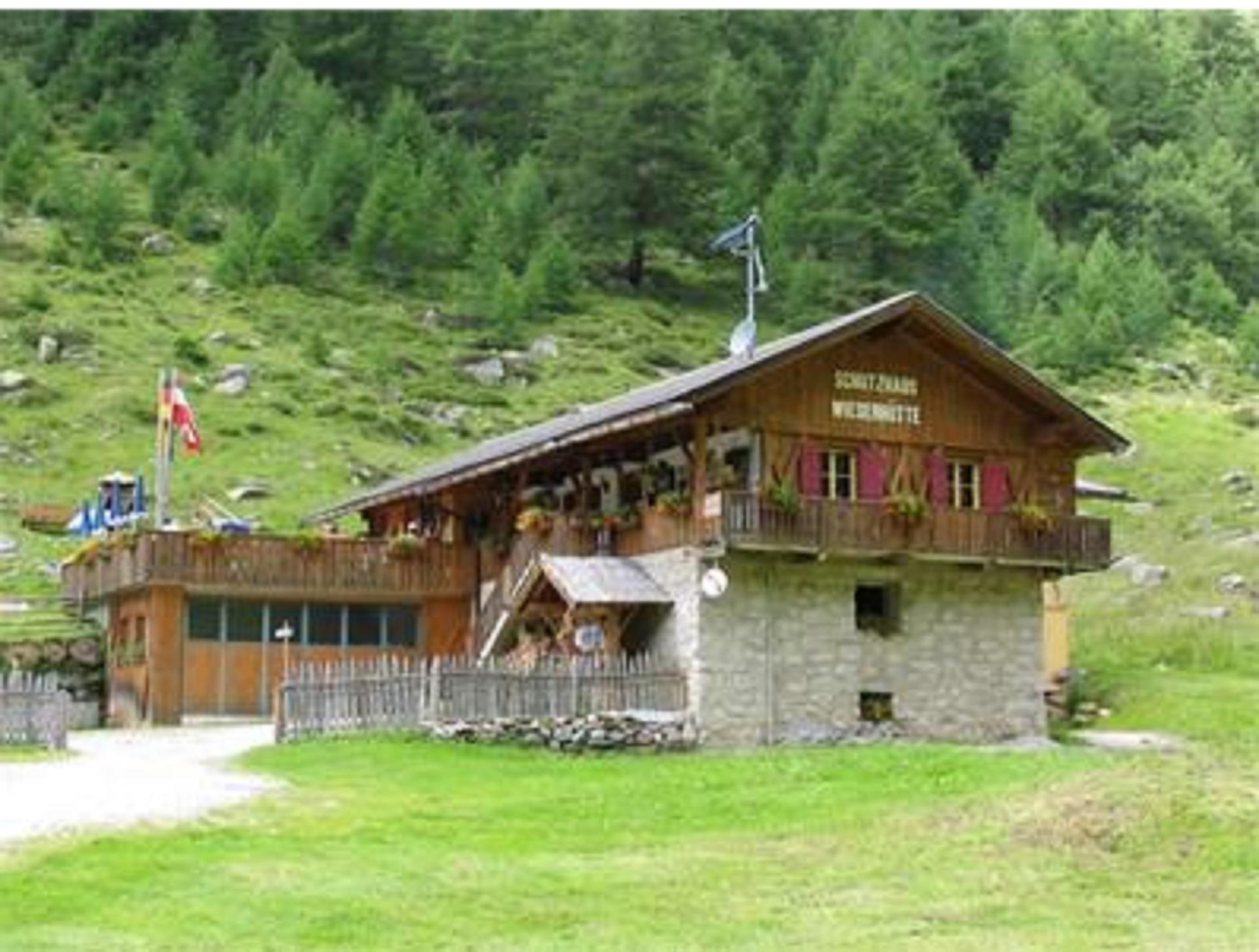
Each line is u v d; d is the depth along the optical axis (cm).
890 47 13650
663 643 3956
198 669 4666
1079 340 10519
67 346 8425
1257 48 17325
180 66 12662
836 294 11156
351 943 1727
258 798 2608
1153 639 5547
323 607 4812
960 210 12056
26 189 10869
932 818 2330
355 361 9019
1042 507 4097
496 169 12456
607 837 2372
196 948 1670
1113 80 14400
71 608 5488
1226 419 9556
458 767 3131
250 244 10044
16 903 1812
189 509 6931
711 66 12794
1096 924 1781
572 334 10025
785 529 3816
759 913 1869
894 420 4053
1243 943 1684
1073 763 2805
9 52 13500
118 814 2373
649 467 4194
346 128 11581
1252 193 13175
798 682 3903
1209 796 2172
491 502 4888
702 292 11231
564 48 12975
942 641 4066
